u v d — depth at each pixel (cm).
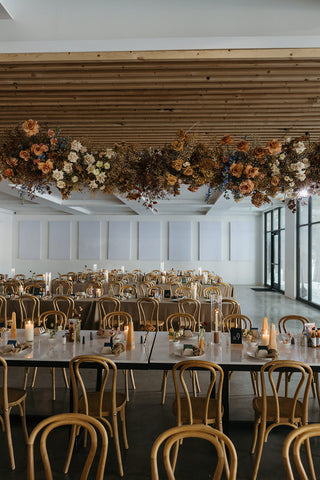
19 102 429
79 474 277
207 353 343
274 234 1439
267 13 302
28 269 1623
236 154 401
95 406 300
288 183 398
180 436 173
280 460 297
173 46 307
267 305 1059
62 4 308
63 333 422
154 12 305
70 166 397
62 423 186
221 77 361
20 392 324
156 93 397
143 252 1599
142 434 335
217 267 1591
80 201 1236
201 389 441
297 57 311
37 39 310
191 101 418
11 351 334
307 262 1080
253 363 312
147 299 625
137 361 318
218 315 405
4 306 684
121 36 307
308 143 414
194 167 395
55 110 450
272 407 300
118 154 412
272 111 445
